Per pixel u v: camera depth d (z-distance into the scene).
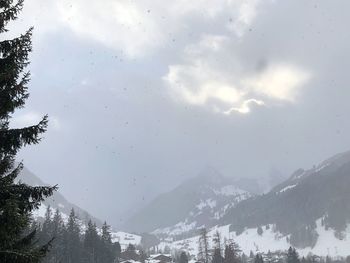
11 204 11.38
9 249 12.06
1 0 12.95
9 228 11.29
